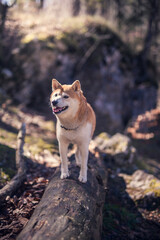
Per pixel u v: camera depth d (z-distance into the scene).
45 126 6.96
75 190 2.58
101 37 9.91
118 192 4.20
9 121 6.29
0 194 2.85
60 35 9.24
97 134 8.46
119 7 12.62
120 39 11.22
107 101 9.96
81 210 2.29
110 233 3.19
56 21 10.38
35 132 6.27
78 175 2.96
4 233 2.39
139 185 4.40
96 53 9.84
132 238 3.21
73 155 3.90
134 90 11.16
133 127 10.01
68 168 3.18
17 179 3.28
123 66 10.75
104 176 3.72
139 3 11.72
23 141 4.14
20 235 1.97
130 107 10.95
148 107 11.25
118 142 5.50
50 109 8.20
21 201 2.93
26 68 8.11
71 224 2.05
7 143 4.88
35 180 3.58
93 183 2.97
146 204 3.97
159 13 12.22
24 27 9.46
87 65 9.62
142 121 10.06
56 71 8.61
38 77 8.20
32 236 1.87
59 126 2.78
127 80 10.81
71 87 2.66
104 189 3.23
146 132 9.80
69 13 11.95
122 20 12.65
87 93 9.52
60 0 12.09
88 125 2.79
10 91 7.83
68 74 9.05
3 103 7.14
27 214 2.67
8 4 8.38
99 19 11.25
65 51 9.02
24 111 7.50
